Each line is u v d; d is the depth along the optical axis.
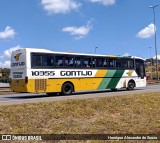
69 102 16.09
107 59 28.48
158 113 16.06
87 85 26.62
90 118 14.44
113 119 14.47
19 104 15.36
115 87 29.02
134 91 28.09
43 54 24.05
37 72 23.61
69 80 25.39
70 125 13.03
